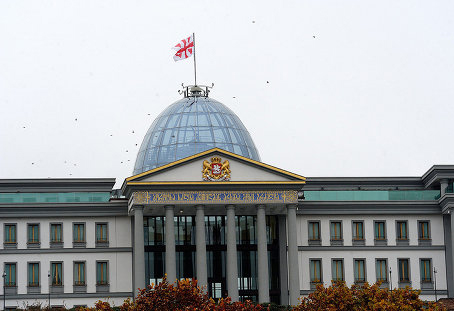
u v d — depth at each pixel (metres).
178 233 168.88
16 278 165.75
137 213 159.75
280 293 168.38
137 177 160.00
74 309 150.88
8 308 164.50
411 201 172.38
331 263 170.75
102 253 167.38
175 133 182.00
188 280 125.38
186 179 161.12
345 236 171.50
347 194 172.50
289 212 162.62
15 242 166.38
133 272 167.12
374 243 171.88
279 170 162.12
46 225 167.25
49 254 166.75
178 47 181.25
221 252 169.12
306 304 129.12
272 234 170.25
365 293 126.12
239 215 170.25
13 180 173.12
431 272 171.88
